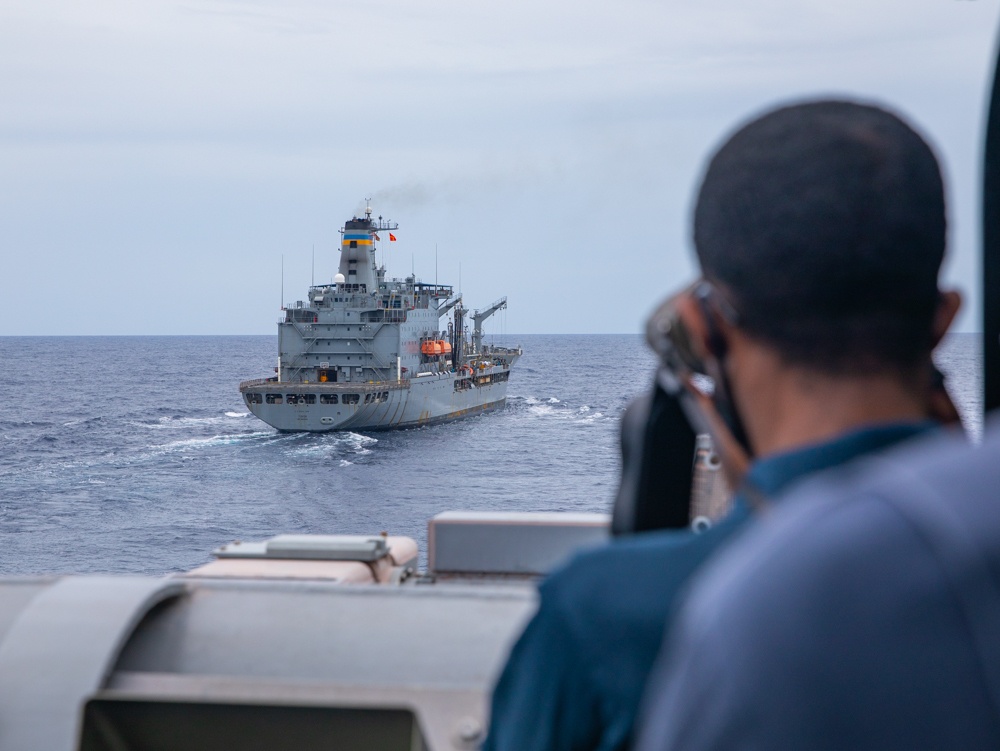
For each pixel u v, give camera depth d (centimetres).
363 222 7162
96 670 228
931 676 80
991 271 201
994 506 83
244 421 8894
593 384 12781
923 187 122
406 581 368
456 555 380
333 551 365
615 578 128
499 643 240
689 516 192
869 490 89
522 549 378
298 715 218
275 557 363
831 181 119
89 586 252
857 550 84
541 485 4988
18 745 219
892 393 122
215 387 14025
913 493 86
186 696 221
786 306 121
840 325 120
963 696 79
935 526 83
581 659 127
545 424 7688
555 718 129
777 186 121
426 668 236
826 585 84
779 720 82
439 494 4781
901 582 82
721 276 128
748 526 125
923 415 125
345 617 249
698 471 190
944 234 125
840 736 81
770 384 126
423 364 7394
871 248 117
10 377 16288
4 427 8375
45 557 3728
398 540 404
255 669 237
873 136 123
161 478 5519
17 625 236
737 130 134
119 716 219
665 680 99
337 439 6706
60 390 13275
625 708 124
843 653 82
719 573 95
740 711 84
